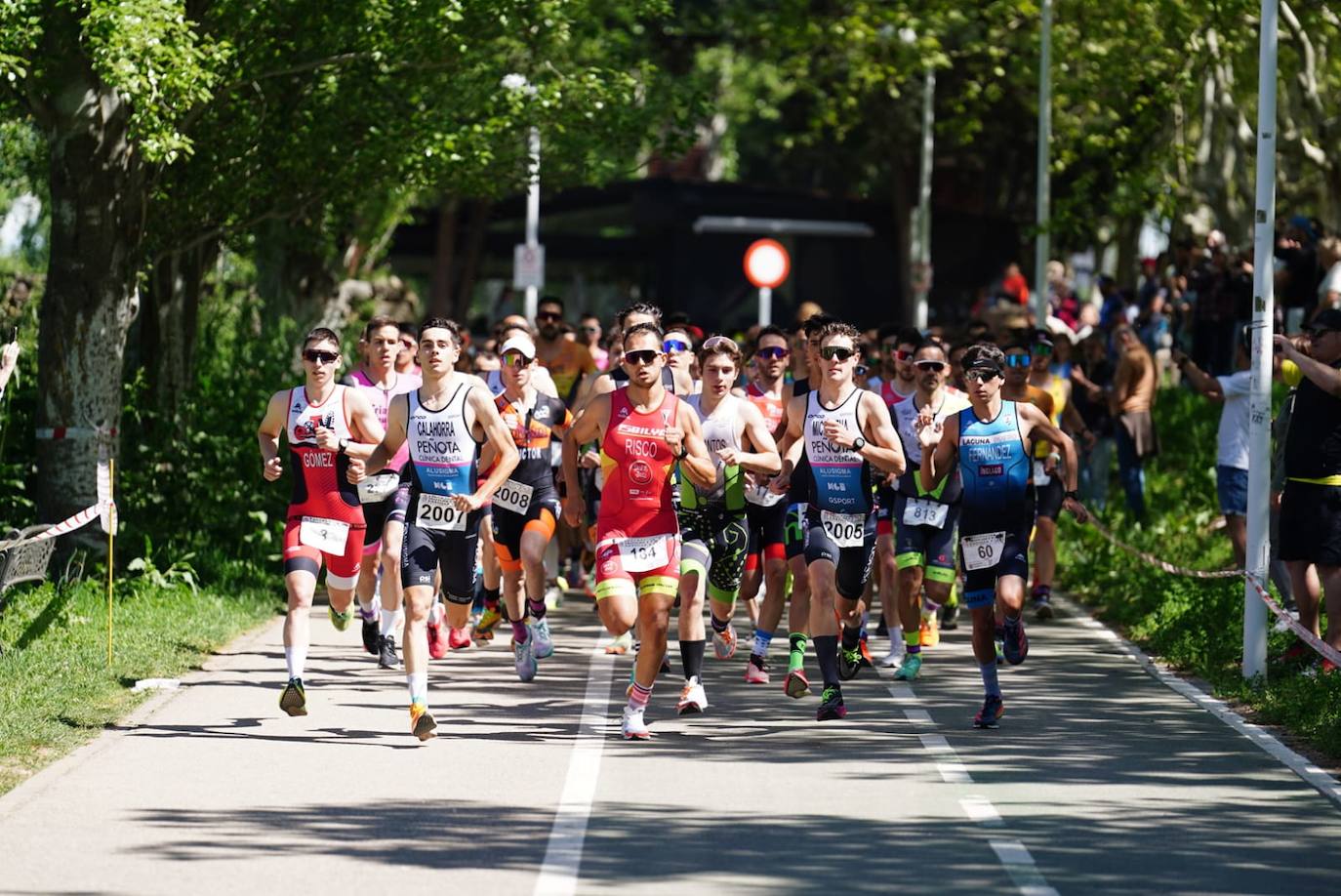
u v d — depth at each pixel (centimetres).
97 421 3309
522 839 1727
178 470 3716
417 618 2188
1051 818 1825
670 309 8494
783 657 2947
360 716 2358
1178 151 5856
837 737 2259
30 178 4438
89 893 1529
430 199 6266
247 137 3619
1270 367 2625
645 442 2181
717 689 2627
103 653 2670
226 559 3634
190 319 3966
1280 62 5600
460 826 1778
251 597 3338
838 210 8638
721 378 2464
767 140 11625
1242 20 5028
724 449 2381
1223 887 1574
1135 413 4509
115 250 3312
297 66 3475
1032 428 2662
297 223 4334
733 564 2619
